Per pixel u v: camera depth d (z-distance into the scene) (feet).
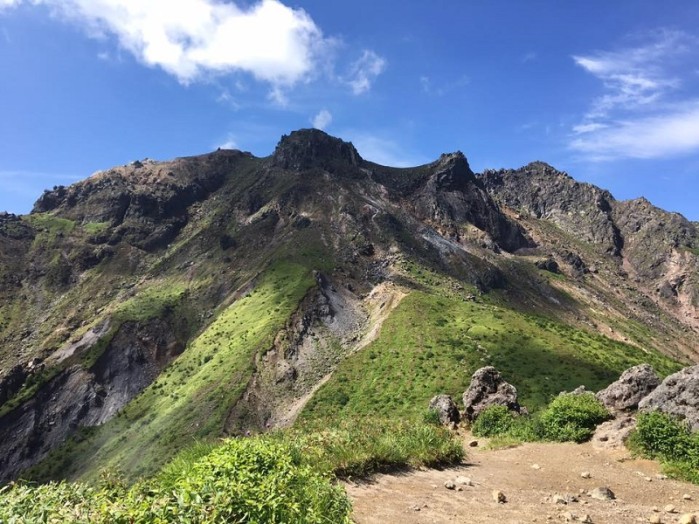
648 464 51.34
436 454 51.52
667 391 60.85
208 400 398.42
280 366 435.94
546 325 555.69
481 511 35.40
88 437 466.70
